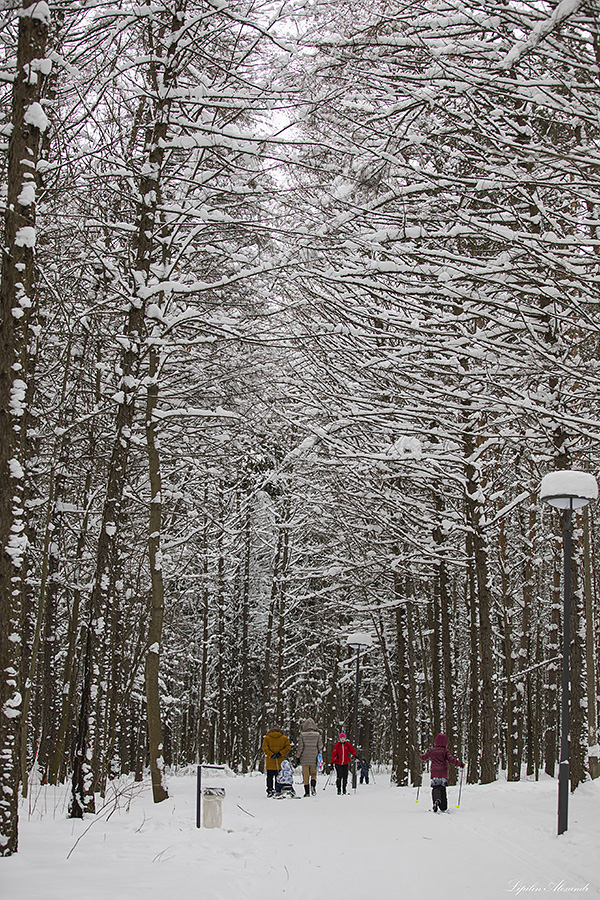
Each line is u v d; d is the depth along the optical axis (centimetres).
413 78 913
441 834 1001
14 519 694
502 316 1184
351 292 1312
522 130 948
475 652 1845
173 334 1492
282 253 1246
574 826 943
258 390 1641
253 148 1160
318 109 1071
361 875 733
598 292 966
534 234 956
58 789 1625
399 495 1923
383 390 1538
